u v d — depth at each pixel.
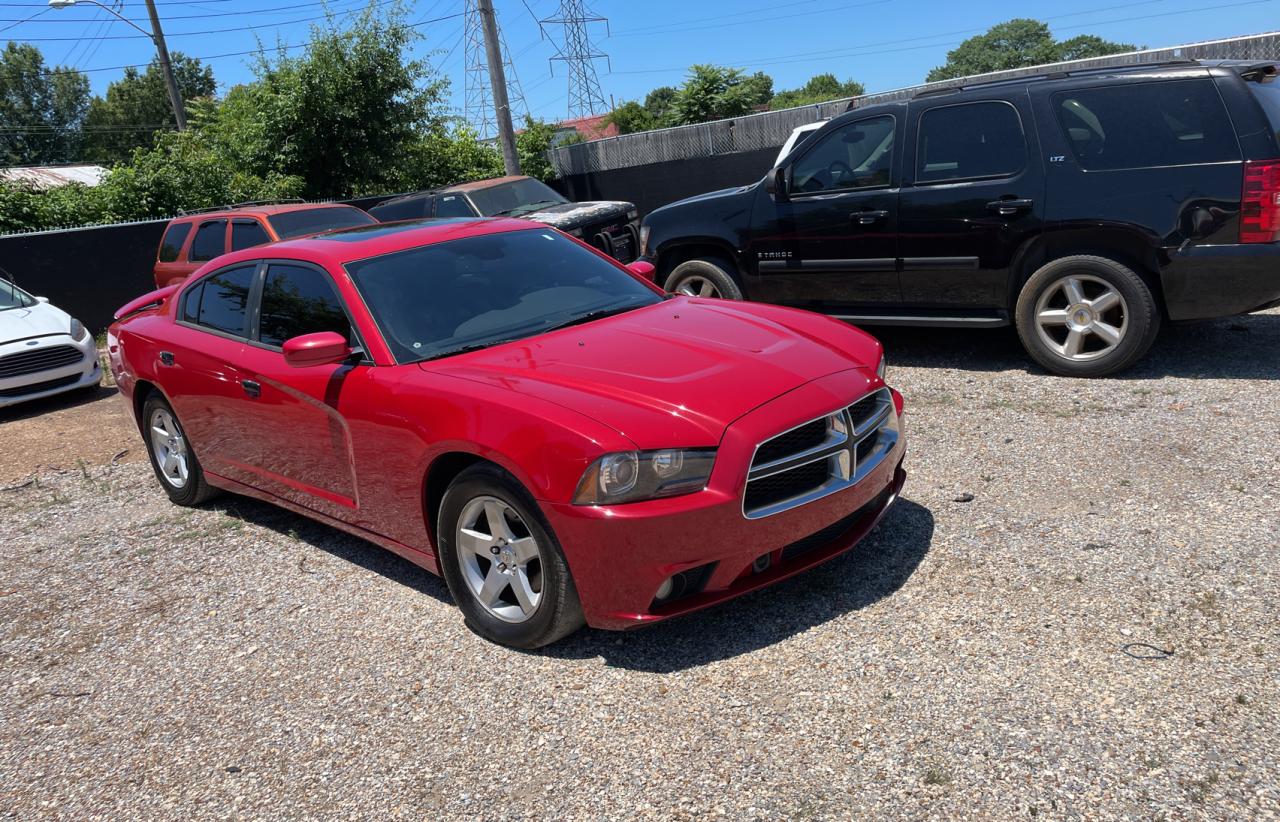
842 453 3.35
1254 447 4.47
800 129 12.16
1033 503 4.18
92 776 3.14
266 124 19.17
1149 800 2.36
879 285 6.74
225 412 4.81
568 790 2.72
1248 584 3.28
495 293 4.29
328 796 2.86
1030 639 3.13
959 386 6.15
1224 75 5.41
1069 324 5.95
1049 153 5.88
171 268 11.27
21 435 8.34
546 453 3.12
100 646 4.08
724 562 3.13
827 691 3.00
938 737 2.70
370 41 19.52
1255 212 5.30
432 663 3.53
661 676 3.23
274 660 3.73
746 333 3.85
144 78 72.00
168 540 5.25
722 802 2.58
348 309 4.10
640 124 40.09
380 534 4.09
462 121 24.12
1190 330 6.81
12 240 12.52
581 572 3.14
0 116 69.06
